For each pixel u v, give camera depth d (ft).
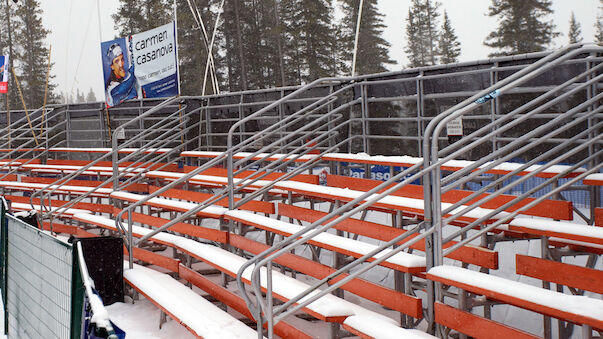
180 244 21.44
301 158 25.52
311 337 13.16
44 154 48.32
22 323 15.21
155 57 32.19
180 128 37.86
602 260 15.51
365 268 12.48
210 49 45.68
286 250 12.68
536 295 9.78
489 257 12.44
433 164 12.05
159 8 106.11
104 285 20.29
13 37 133.08
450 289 17.39
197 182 29.94
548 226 12.12
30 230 14.06
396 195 19.56
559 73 19.58
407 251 16.33
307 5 96.58
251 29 99.25
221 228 22.72
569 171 13.19
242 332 14.40
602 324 8.67
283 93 31.58
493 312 15.79
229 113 35.45
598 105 17.99
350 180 22.11
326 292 12.62
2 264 19.53
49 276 12.34
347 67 103.55
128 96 33.81
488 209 15.67
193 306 16.60
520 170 12.62
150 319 18.88
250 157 22.82
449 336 13.07
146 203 26.71
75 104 45.65
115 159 30.83
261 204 23.13
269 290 12.83
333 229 23.13
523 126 20.99
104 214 36.11
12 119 51.19
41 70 134.10
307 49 97.81
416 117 24.40
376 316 13.00
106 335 7.38
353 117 27.25
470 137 12.04
